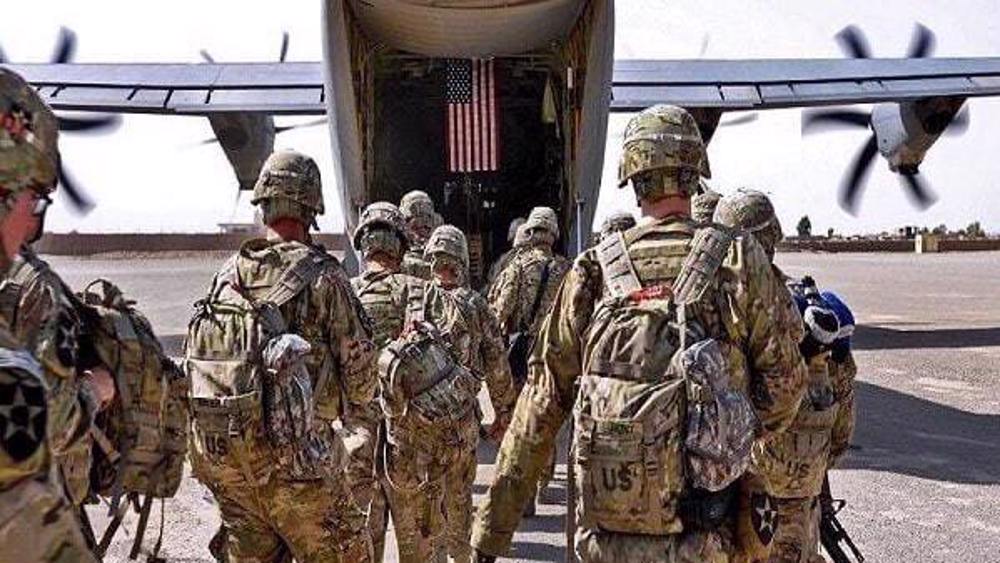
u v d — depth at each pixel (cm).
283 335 378
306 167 419
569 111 1138
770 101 1689
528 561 591
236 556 403
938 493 746
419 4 950
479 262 1357
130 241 6869
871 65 1814
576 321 319
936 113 1736
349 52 1030
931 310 2386
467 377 507
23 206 204
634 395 294
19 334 253
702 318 302
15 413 168
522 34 1073
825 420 415
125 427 292
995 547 611
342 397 419
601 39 997
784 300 313
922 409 1103
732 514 308
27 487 170
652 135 317
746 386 311
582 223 1097
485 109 1199
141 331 300
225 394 378
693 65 1803
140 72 1797
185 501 736
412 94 1352
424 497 500
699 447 288
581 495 305
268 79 1731
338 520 398
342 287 410
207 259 6353
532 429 323
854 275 3981
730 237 311
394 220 573
